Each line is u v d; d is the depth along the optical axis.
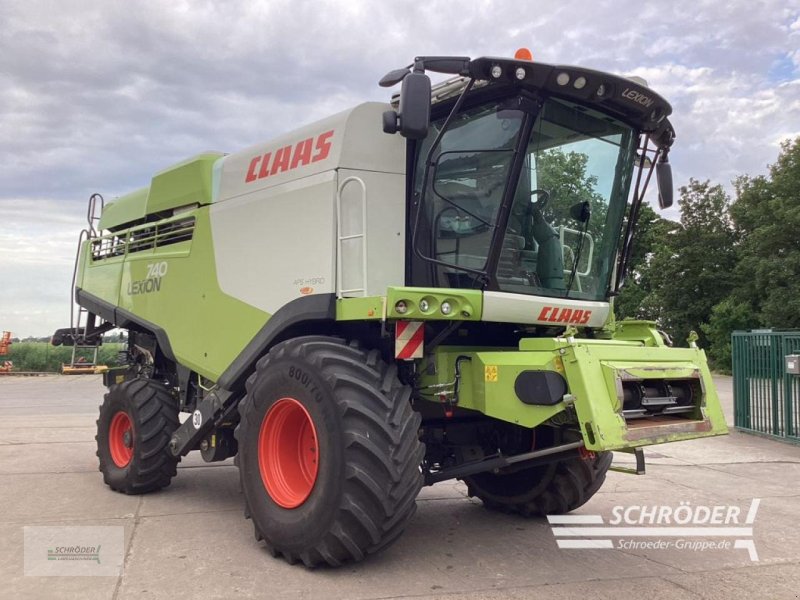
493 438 5.11
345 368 4.10
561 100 4.48
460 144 4.53
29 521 5.25
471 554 4.51
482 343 4.90
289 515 4.17
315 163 4.78
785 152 35.84
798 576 4.14
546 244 4.70
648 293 40.31
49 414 13.78
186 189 6.20
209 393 5.61
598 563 4.36
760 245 34.31
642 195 5.20
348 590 3.78
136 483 6.14
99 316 7.81
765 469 7.84
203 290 5.81
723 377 29.45
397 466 3.87
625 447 3.80
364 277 4.41
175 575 4.01
